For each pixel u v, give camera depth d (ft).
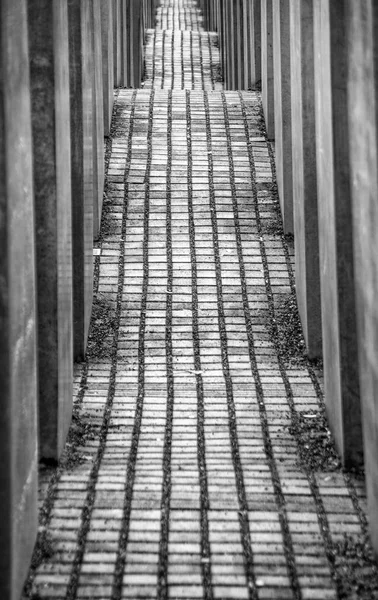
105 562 18.70
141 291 32.53
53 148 22.08
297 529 20.01
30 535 18.57
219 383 27.78
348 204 22.53
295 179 31.76
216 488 21.79
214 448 23.86
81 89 28.02
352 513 20.70
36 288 22.34
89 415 25.63
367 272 18.99
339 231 22.58
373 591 17.81
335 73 22.33
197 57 69.77
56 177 22.21
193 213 36.60
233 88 58.08
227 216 36.50
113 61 46.24
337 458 23.41
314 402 26.61
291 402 26.63
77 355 28.91
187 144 41.04
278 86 36.99
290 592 17.75
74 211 28.37
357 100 19.85
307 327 29.14
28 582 17.98
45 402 22.58
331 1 22.31
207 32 76.13
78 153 28.27
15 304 16.49
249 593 17.71
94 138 33.96
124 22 53.72
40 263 22.16
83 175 28.37
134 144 40.96
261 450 23.80
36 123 21.99
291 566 18.61
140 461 23.15
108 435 24.56
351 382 22.65
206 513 20.65
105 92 40.93
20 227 17.07
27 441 18.13
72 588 17.83
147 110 44.09
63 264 23.62
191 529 19.98
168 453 23.59
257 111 44.21
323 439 24.39
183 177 38.73
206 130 42.24
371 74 18.06
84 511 20.63
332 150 22.54
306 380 28.02
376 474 18.58
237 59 56.80
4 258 15.76
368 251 18.84
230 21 60.13
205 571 18.40
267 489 21.76
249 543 19.44
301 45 28.66
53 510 20.65
